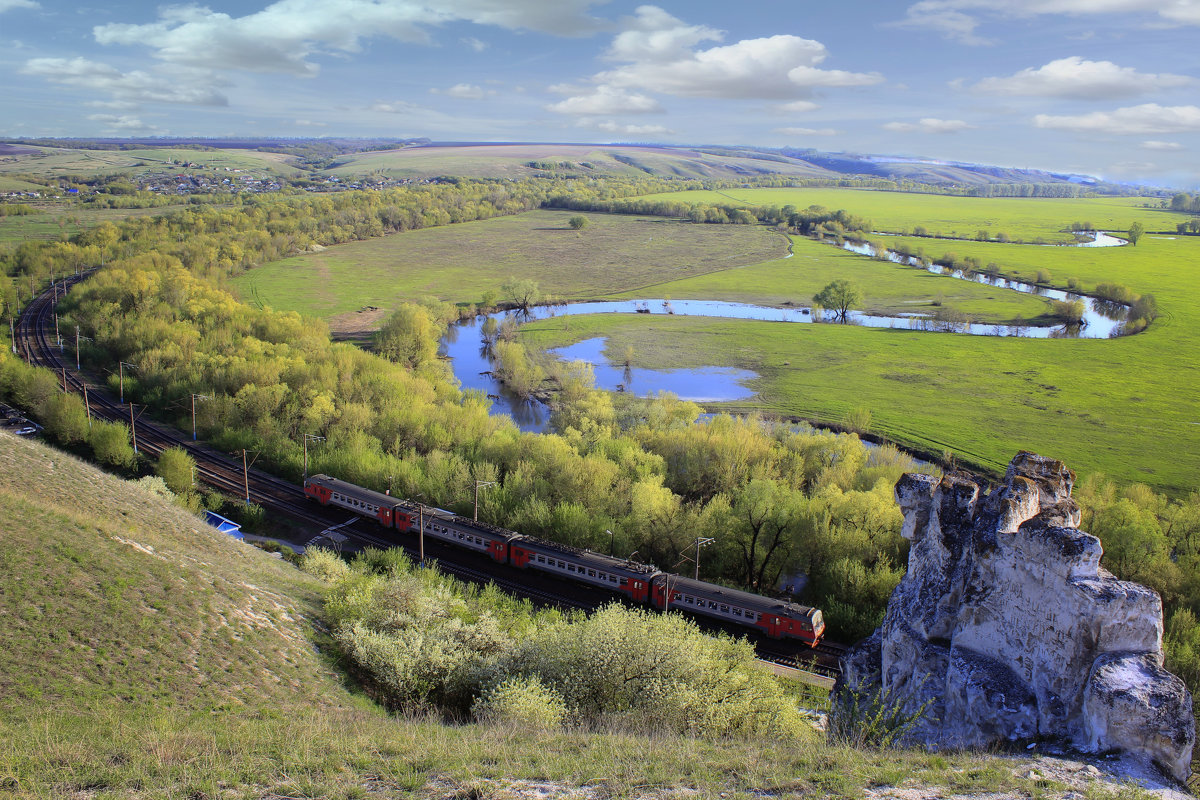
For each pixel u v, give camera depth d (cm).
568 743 2639
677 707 3462
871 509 7400
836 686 3002
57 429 10125
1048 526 2272
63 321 16050
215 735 2742
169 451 8925
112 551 4569
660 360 16800
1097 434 12256
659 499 7956
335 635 4712
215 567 5181
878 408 13588
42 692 3294
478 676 4088
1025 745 2175
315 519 8706
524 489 8725
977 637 2453
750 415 11838
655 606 6894
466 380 15912
